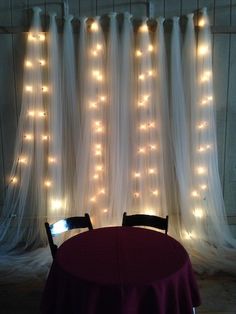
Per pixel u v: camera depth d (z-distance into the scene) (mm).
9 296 2285
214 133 2859
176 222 2967
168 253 1699
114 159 2787
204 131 2840
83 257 1654
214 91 2932
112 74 2717
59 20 2705
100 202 2848
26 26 2734
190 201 2920
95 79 2732
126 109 2770
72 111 2766
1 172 2932
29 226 2947
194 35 2756
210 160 2887
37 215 2922
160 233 1975
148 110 2785
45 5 2736
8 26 2732
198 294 1697
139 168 2836
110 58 2709
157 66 2754
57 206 2828
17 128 2797
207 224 2963
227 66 2902
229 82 2930
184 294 1559
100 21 2744
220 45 2867
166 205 2924
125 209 2857
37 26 2656
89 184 2816
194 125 2832
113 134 2766
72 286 1468
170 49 2787
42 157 2816
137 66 2771
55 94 2717
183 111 2797
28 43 2676
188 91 2818
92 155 2791
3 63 2779
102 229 2035
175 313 1491
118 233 1970
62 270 1532
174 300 1485
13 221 2930
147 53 2729
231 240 2953
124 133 2781
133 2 2773
